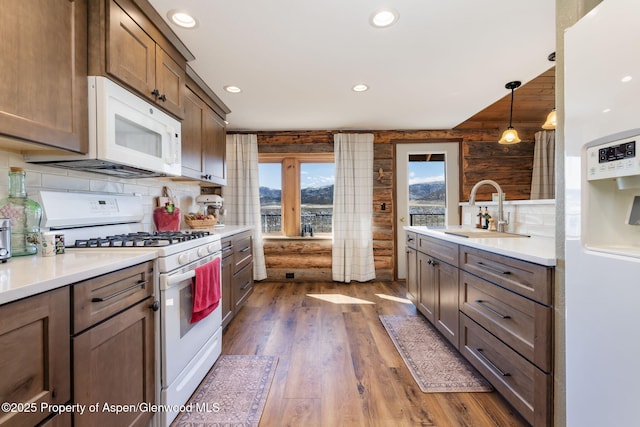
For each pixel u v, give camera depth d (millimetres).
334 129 3801
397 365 1869
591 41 903
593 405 923
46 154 1277
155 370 1325
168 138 1776
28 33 993
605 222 957
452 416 1421
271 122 3467
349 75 2252
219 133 2834
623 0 804
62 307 854
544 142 3689
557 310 1130
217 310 1945
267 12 1522
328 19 1582
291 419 1401
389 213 3887
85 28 1238
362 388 1635
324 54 1947
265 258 3906
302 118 3322
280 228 4023
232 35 1729
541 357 1176
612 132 842
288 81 2355
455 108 3000
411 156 3902
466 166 3828
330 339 2242
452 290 1964
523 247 1468
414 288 2752
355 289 3568
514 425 1357
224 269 2230
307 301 3139
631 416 805
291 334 2334
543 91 2906
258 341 2215
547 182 3691
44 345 800
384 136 3848
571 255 1005
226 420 1396
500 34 1723
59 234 1240
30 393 760
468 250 1756
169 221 2305
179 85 1872
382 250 3910
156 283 1328
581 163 957
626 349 818
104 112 1271
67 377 868
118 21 1322
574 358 996
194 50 1890
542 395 1172
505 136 2678
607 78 855
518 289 1314
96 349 979
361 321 2590
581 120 948
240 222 3744
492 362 1519
